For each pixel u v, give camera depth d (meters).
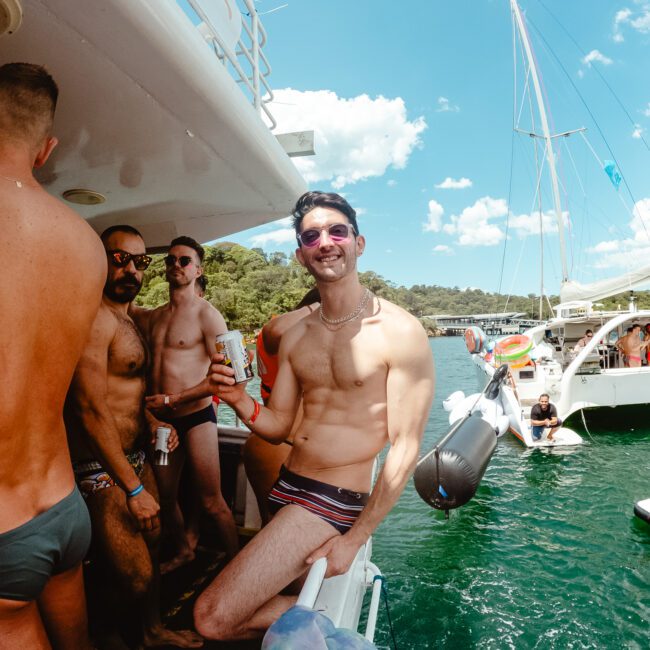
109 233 2.13
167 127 1.75
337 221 1.61
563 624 4.73
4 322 1.01
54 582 1.33
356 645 1.08
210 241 3.48
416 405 1.57
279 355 1.82
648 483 8.07
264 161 2.12
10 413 1.03
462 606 5.07
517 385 11.54
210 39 1.89
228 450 3.43
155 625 2.23
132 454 2.19
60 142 1.84
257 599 1.45
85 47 1.31
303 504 1.58
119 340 2.10
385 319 1.62
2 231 1.01
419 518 7.14
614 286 14.59
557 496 7.70
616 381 10.84
